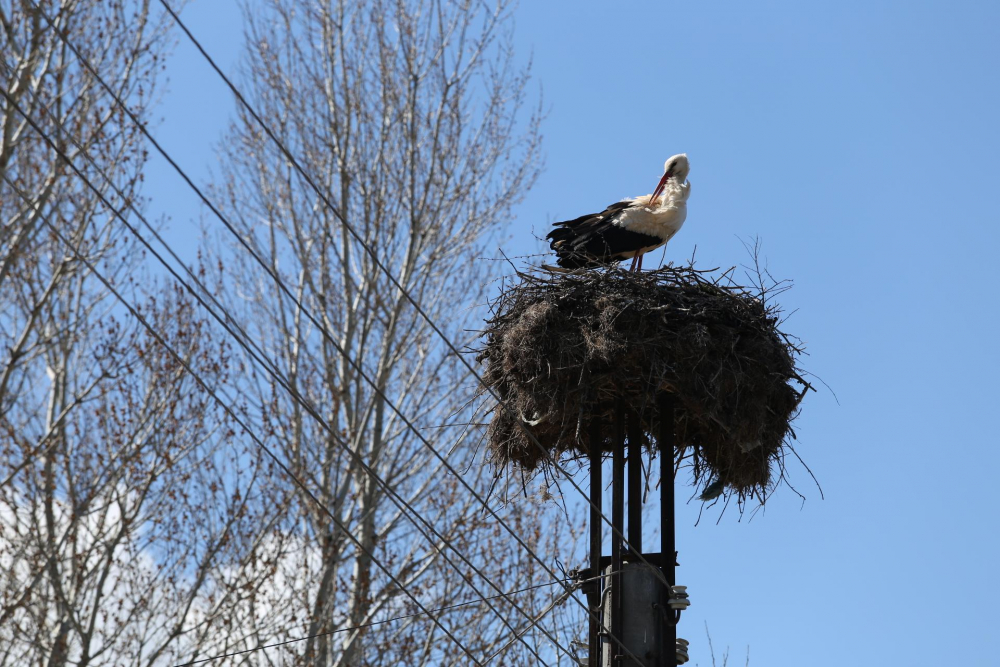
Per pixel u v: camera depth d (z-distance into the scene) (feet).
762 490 35.14
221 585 50.57
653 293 33.94
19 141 51.39
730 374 33.32
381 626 53.83
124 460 50.39
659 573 31.40
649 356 32.96
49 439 48.67
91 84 54.44
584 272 35.12
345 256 65.10
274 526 52.29
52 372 55.01
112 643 47.50
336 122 66.64
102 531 49.14
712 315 33.71
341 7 68.49
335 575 55.16
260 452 53.83
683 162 48.47
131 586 49.11
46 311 54.70
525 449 35.83
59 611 49.01
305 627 51.65
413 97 67.72
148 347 51.93
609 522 30.94
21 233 50.85
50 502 49.26
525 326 34.27
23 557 47.70
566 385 33.58
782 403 34.71
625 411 34.01
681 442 36.32
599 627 32.27
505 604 54.03
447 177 67.21
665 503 32.76
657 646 31.17
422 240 65.82
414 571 56.54
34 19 52.42
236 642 48.60
